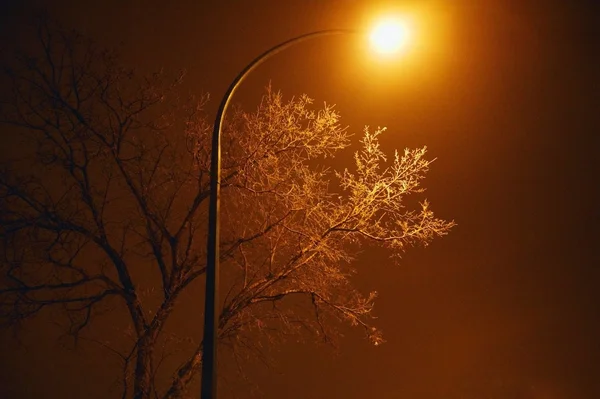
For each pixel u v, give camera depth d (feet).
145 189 39.22
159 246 39.04
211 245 26.86
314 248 38.70
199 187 40.09
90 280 36.73
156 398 34.99
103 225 37.93
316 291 39.01
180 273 38.45
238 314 38.68
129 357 35.12
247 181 39.73
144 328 36.47
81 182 37.68
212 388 23.93
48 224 36.50
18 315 35.32
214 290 25.80
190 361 35.99
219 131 30.37
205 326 25.04
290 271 38.88
